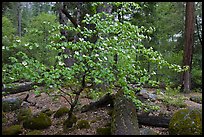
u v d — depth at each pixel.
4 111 6.42
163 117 5.26
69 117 5.17
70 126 5.14
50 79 3.93
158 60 4.44
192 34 12.36
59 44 4.12
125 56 4.12
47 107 6.75
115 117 4.71
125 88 4.40
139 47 4.50
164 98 6.78
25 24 21.44
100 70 4.06
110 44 4.21
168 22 17.27
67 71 4.00
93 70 4.10
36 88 4.53
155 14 15.73
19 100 6.96
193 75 14.79
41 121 5.19
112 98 5.95
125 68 4.30
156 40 17.28
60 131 4.97
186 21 12.44
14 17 21.61
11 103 6.65
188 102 7.77
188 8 12.30
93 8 5.39
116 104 5.10
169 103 6.44
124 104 4.96
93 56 4.07
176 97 7.71
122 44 4.29
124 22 4.53
